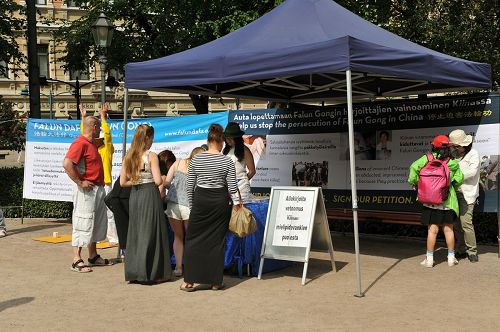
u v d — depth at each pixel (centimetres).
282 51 698
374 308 605
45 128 1220
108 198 778
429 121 932
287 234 741
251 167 802
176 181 770
